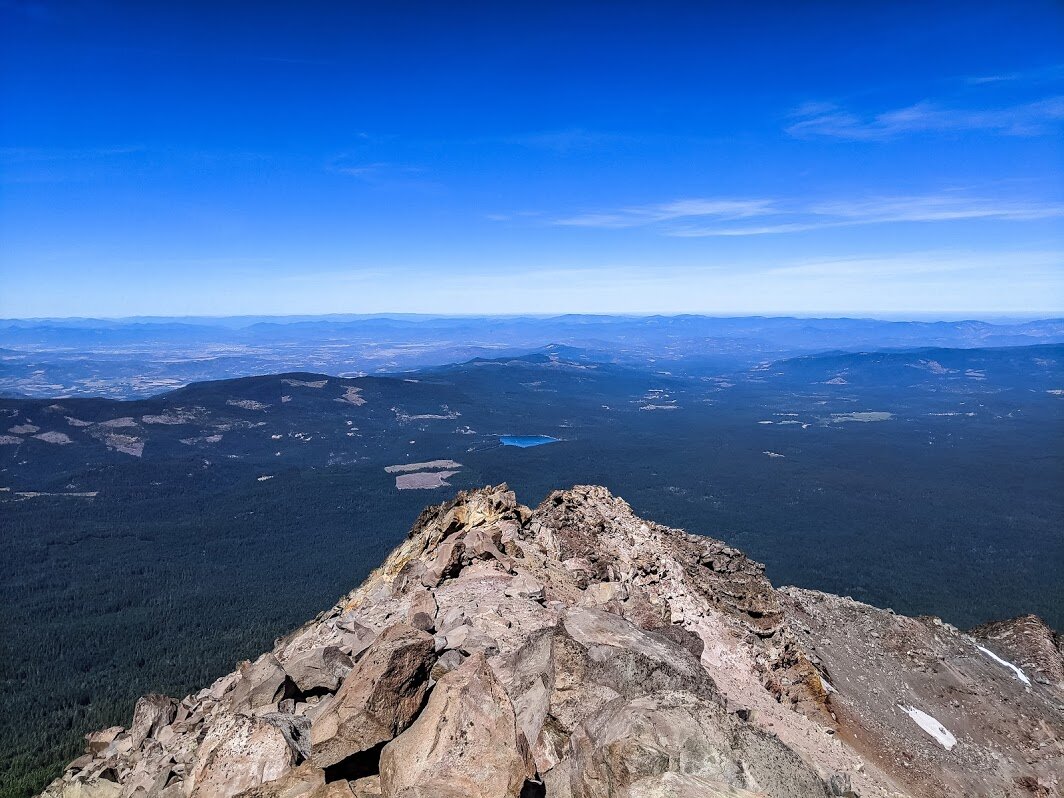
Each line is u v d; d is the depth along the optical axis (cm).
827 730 3925
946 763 4497
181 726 2825
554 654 2156
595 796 1473
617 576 4638
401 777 1573
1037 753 4934
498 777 1534
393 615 3125
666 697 1752
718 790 1387
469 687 1781
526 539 4816
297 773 1717
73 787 2527
